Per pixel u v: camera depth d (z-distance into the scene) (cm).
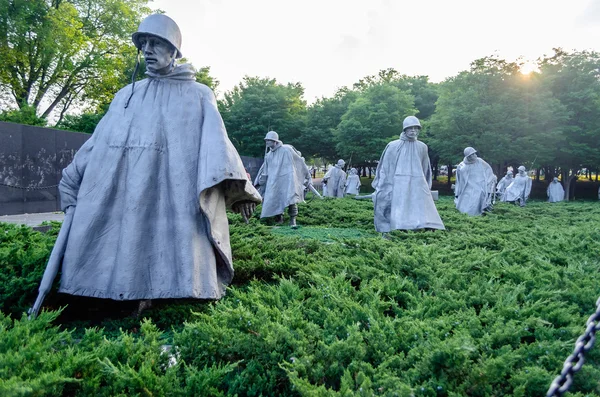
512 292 438
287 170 1407
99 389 265
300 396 277
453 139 3881
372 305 390
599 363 308
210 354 312
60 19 2678
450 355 279
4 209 1412
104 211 426
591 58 3934
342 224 1367
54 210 1634
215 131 445
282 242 788
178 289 417
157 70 457
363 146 4391
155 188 438
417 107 5272
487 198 1608
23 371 255
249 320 335
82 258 415
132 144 438
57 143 1642
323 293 432
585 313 424
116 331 413
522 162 3953
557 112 3731
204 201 425
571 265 561
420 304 409
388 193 1063
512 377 272
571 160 4053
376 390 263
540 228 948
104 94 3139
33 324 323
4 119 2170
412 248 661
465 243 788
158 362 296
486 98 3847
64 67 2923
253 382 288
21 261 477
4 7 2470
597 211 1934
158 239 429
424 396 261
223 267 465
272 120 4528
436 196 2048
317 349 305
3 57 2648
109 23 3125
